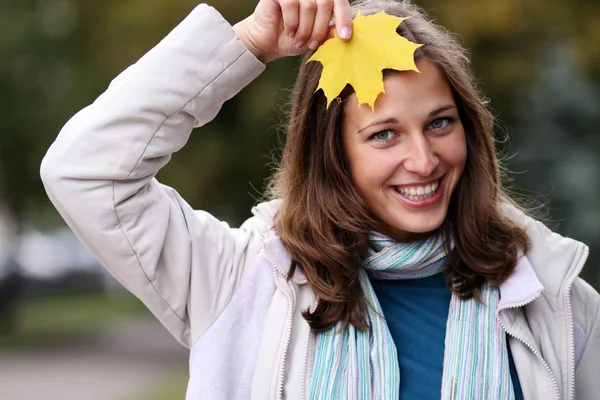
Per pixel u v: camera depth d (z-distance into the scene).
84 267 38.06
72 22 16.73
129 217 2.83
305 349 2.89
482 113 3.05
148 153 2.83
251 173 12.48
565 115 13.44
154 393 12.90
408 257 2.97
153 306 2.93
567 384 2.97
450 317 2.97
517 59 11.20
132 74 2.86
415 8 3.11
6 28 17.98
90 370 16.03
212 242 2.98
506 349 2.94
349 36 2.77
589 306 3.17
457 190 3.07
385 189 2.88
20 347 20.11
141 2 12.50
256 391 2.87
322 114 2.98
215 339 2.92
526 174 13.59
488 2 10.70
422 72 2.81
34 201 21.45
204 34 2.88
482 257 3.01
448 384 2.86
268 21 2.88
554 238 3.15
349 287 2.93
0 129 18.80
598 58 11.39
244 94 11.88
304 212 3.01
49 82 18.59
